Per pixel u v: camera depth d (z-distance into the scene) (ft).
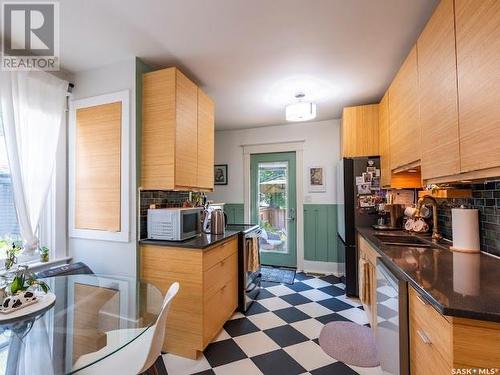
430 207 7.79
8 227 6.39
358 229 8.93
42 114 6.64
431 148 4.80
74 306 4.39
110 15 5.22
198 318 6.19
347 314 8.31
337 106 10.82
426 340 3.37
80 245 7.37
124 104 6.92
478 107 3.38
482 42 3.29
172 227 6.72
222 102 10.34
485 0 3.22
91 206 7.23
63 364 3.17
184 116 7.21
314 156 13.30
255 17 5.30
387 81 8.39
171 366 5.82
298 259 13.39
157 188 6.84
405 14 5.22
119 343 3.63
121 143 6.95
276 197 14.16
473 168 3.50
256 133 14.40
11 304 3.76
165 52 6.64
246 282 8.72
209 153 8.75
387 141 8.34
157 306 4.53
